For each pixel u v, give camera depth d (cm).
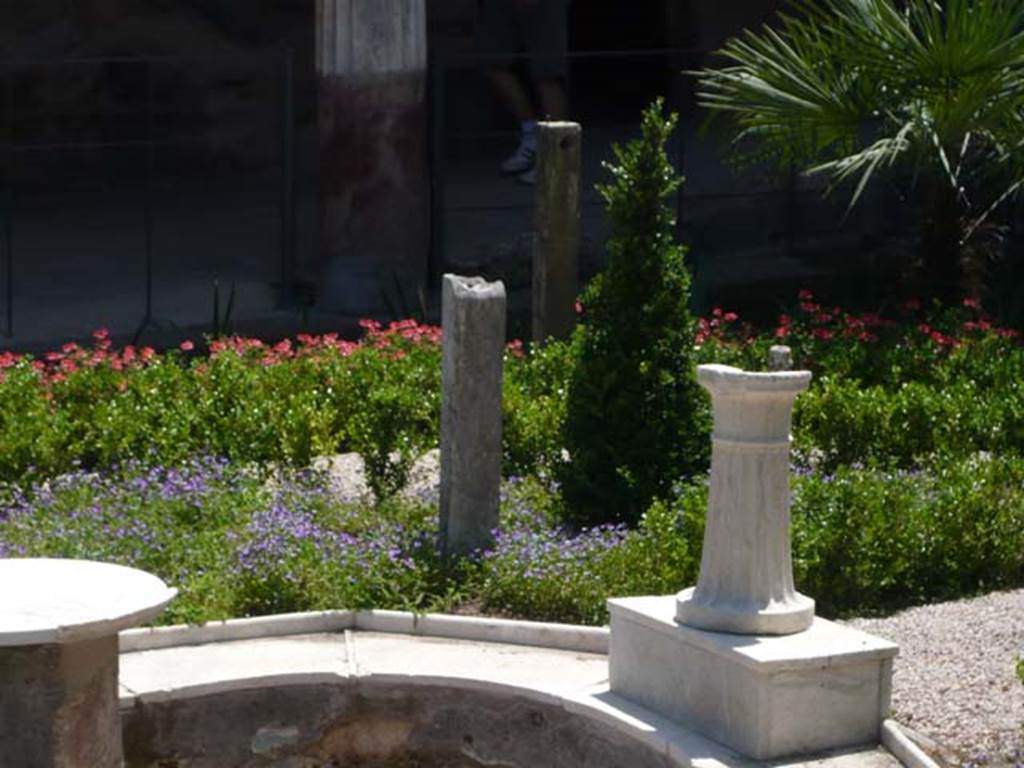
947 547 701
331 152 1150
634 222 771
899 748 537
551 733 591
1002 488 743
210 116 1553
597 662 626
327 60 1142
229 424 845
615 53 1208
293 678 609
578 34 1692
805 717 537
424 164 1165
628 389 762
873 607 683
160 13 1538
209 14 1552
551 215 984
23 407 859
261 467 819
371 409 840
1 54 1487
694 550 689
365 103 1137
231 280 1252
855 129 1072
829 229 1364
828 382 884
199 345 1120
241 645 638
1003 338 1002
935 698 580
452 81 1594
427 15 1579
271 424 844
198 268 1287
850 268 1260
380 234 1148
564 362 928
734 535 553
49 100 1507
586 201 1406
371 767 616
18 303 1192
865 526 689
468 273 1248
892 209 1344
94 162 1529
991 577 711
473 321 689
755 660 529
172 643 637
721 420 554
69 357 931
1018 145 1058
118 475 799
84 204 1494
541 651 637
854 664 540
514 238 1314
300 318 1152
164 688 597
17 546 692
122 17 1525
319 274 1175
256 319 1150
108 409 838
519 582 670
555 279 990
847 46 1052
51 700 512
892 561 690
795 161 1126
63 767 515
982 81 1022
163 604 529
